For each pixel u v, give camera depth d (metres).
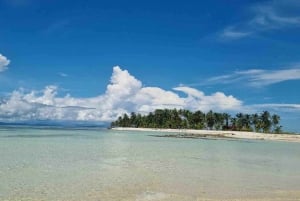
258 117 165.25
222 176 25.59
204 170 28.50
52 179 22.56
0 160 31.55
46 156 35.81
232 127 171.50
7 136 78.00
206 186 21.39
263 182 23.38
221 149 54.53
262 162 36.28
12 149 43.09
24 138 70.62
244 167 31.39
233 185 21.94
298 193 19.89
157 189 20.17
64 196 17.95
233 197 18.55
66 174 24.66
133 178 23.55
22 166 27.98
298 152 52.12
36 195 18.03
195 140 84.56
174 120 191.38
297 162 37.12
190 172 27.08
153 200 17.58
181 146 58.94
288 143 84.81
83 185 20.80
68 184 21.00
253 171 28.80
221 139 96.56
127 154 40.56
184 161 34.75
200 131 161.38
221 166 31.61
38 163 30.03
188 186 21.27
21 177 23.03
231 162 35.31
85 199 17.45
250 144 73.62
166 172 26.72
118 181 22.31
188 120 185.88
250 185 22.08
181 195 18.80
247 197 18.61
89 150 44.94
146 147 53.94
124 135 108.44
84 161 32.34
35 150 42.31
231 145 67.44
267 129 159.50
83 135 98.69
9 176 23.28
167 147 55.16
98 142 64.69
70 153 39.78
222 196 18.77
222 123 174.75
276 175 26.81
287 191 20.41
